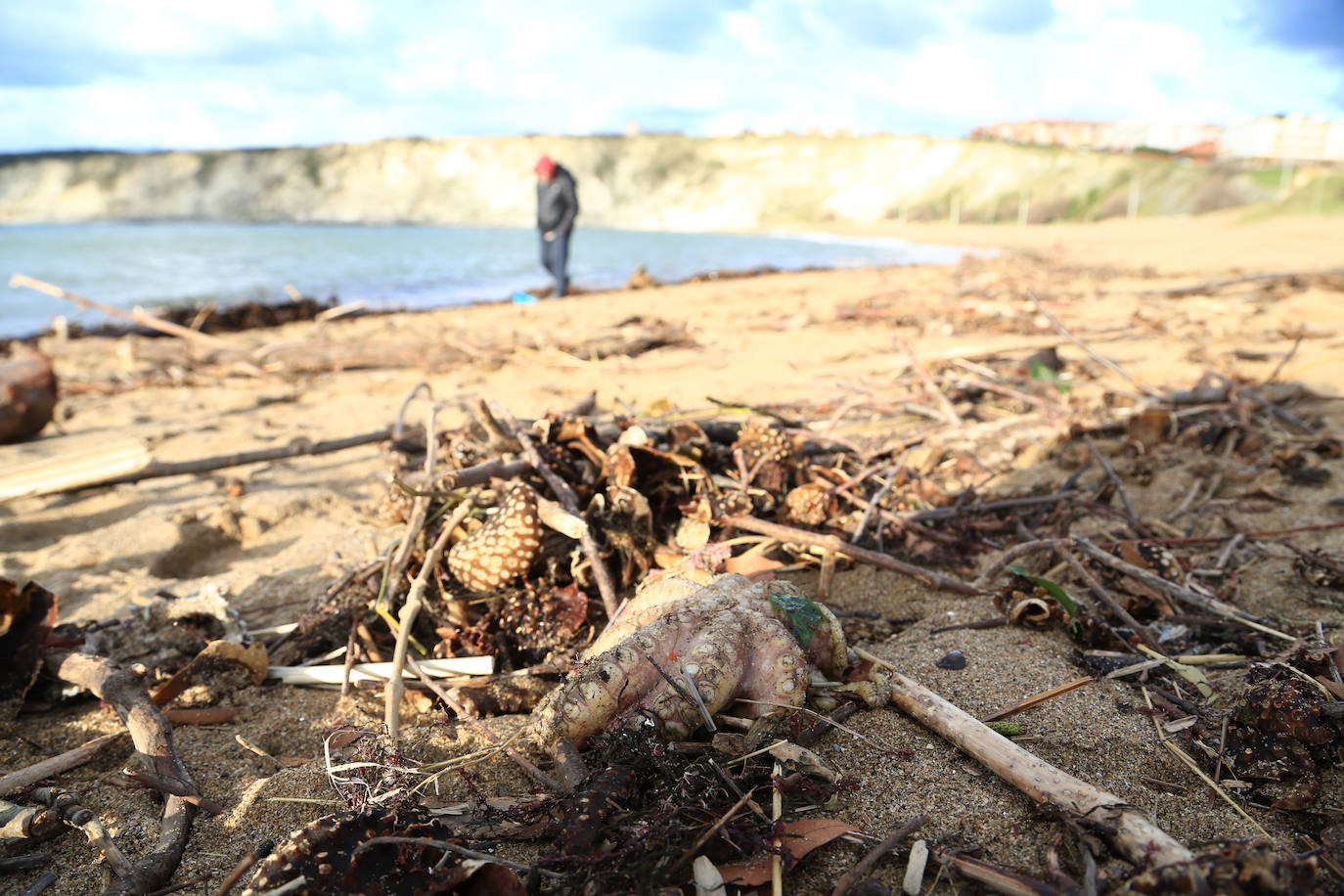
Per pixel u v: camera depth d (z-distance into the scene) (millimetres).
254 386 7590
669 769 1853
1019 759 1924
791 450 3645
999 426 4648
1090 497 3832
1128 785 1957
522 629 2646
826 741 2109
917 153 70750
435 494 2807
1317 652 2236
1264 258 15828
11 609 2488
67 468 4211
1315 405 5332
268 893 1524
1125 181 50250
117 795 2082
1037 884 1586
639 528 2955
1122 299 10898
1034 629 2719
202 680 2572
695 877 1638
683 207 79438
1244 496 3820
